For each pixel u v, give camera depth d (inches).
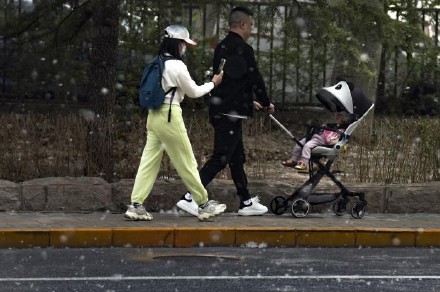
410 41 751.7
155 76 530.6
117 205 593.9
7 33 751.1
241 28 565.9
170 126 530.6
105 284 396.8
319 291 387.9
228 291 385.1
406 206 616.4
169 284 398.6
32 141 628.4
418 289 395.2
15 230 498.3
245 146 673.6
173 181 602.9
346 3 667.4
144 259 464.8
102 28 658.8
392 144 659.4
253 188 602.5
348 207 611.8
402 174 655.8
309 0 674.2
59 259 461.4
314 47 738.2
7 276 413.1
